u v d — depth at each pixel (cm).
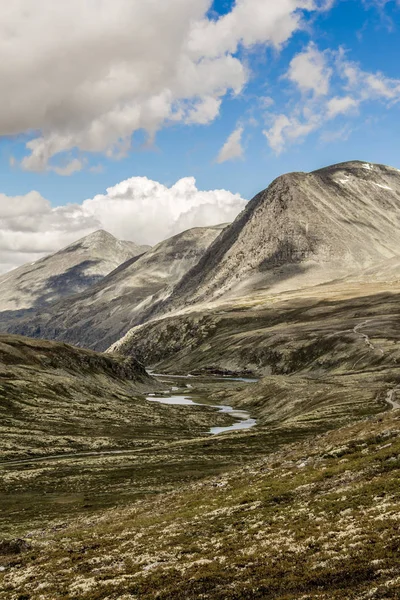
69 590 3297
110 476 9019
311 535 3466
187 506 5516
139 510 6072
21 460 10844
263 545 3494
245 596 2777
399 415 6738
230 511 4647
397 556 2792
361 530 3278
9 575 3881
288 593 2709
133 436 13812
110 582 3303
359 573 2723
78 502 7412
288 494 4750
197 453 10675
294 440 11125
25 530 5953
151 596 2978
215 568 3225
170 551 3788
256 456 9944
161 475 8844
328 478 4894
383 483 4181
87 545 4431
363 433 6456
